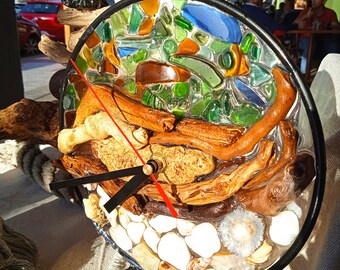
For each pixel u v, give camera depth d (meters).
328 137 0.35
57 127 0.39
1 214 0.57
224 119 0.28
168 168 0.29
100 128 0.31
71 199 0.56
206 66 0.28
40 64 1.86
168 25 0.28
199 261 0.31
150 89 0.30
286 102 0.25
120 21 0.30
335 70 0.39
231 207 0.29
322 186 0.26
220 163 0.29
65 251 0.48
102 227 0.37
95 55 0.32
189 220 0.30
